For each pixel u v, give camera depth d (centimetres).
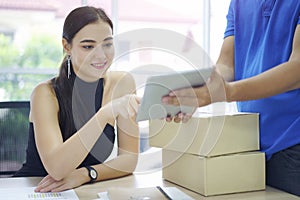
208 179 106
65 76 132
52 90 136
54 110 133
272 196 108
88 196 109
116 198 102
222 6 355
